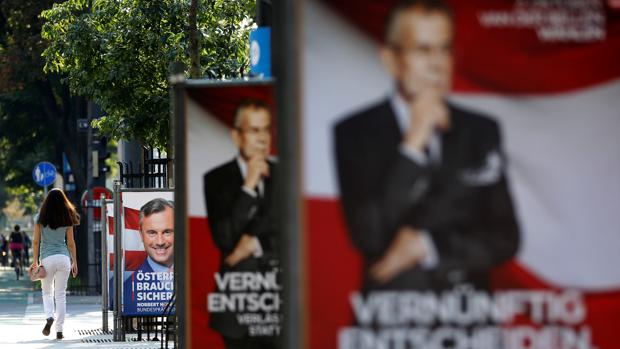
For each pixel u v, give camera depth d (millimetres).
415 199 10648
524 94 10719
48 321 34344
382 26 10664
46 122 83312
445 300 10672
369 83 10648
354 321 10617
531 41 10727
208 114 17016
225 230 17047
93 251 66750
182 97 16188
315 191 10617
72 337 35031
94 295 64812
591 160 10742
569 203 10734
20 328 39500
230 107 17047
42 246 34344
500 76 10703
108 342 32344
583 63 10750
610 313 10758
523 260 10711
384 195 10625
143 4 39250
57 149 85625
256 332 17156
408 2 10680
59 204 33938
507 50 10711
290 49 10609
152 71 39781
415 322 10656
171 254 30797
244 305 17203
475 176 10680
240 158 17078
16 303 57125
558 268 10727
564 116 10742
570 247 10734
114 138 40469
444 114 10688
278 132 10664
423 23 10680
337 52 10641
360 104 10648
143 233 30625
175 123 15977
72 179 80938
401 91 10648
